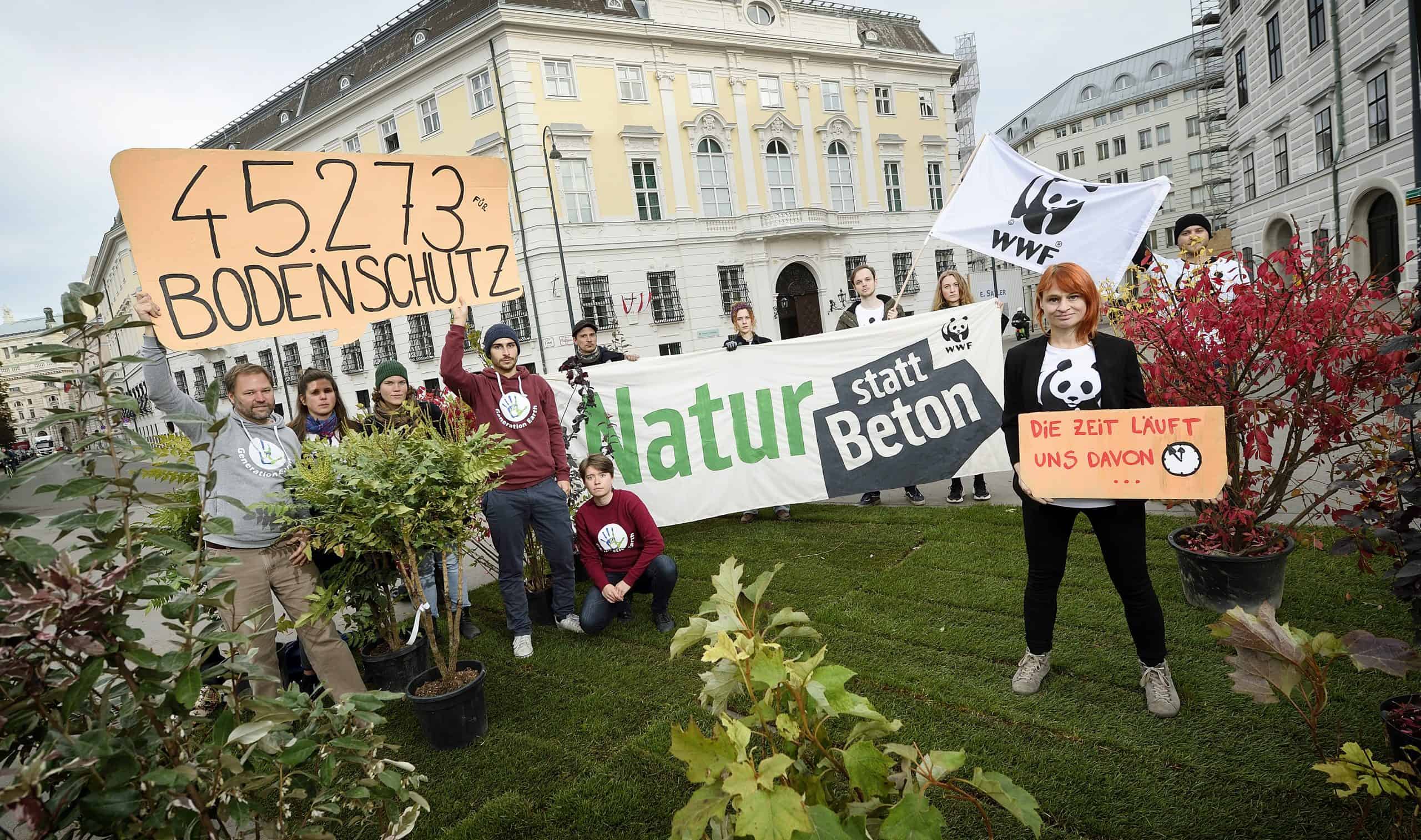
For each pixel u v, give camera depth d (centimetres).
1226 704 259
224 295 329
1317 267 315
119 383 139
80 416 130
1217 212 5384
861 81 2898
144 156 312
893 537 499
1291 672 138
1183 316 335
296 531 298
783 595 414
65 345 132
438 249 392
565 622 408
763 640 136
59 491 120
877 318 619
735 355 562
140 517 563
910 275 591
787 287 2797
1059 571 276
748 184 2659
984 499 579
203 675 133
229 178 332
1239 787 217
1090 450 253
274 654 307
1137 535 256
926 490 643
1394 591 216
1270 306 310
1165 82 5538
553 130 2298
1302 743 233
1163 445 243
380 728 312
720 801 107
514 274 414
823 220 2744
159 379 309
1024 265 534
